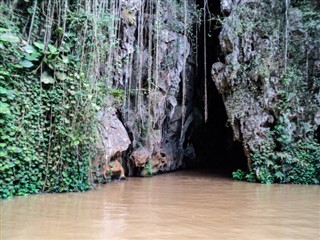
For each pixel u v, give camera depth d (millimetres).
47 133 6594
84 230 3795
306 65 10242
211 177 10648
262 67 10117
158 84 10992
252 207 5543
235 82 10398
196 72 13383
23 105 6258
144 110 10891
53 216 4465
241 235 3764
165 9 11172
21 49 6395
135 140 10648
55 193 6504
